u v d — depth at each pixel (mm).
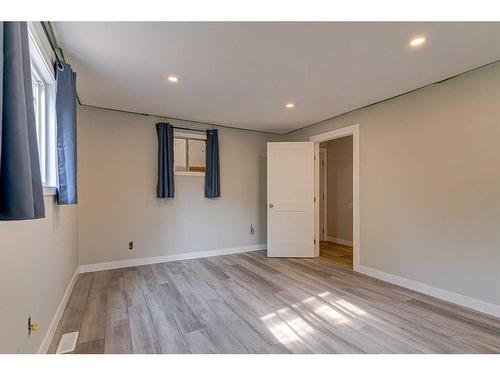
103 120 3555
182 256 4156
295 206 4375
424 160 2775
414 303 2520
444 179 2609
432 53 2092
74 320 2189
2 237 1125
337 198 5613
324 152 5836
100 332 2002
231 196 4641
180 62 2240
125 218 3709
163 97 3104
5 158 925
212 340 1897
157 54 2107
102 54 2100
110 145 3598
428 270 2738
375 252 3291
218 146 4445
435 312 2328
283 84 2713
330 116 3896
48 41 1794
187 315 2279
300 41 1921
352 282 3113
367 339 1907
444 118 2609
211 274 3408
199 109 3570
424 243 2773
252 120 4160
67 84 2068
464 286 2453
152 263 3896
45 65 1772
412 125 2891
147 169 3865
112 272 3463
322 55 2123
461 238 2479
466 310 2367
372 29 1777
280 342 1872
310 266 3801
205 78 2562
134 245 3773
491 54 2109
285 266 3799
